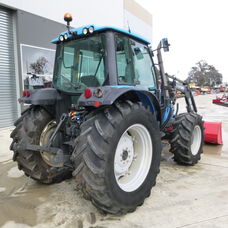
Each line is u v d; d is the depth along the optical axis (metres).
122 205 1.96
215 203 2.30
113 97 1.83
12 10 6.29
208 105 15.09
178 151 3.33
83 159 1.82
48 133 2.62
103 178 1.81
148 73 2.97
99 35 2.30
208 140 4.67
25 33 6.54
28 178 3.03
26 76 6.66
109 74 2.20
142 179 2.25
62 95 2.66
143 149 2.35
